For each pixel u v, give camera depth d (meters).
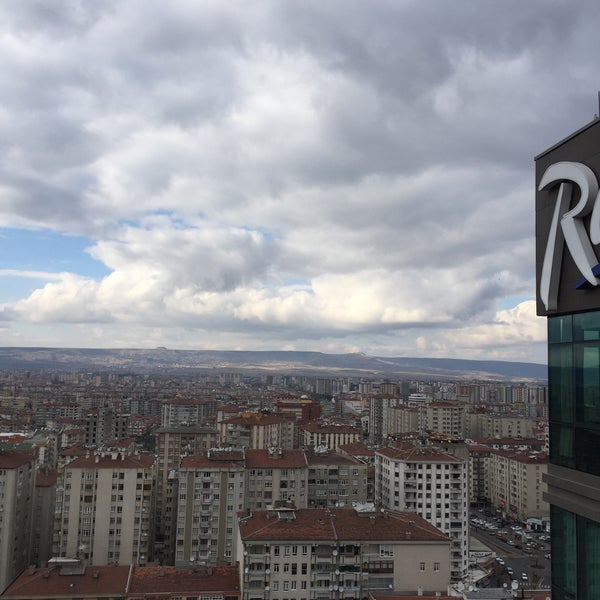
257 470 191.62
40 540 187.38
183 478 178.12
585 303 31.84
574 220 32.06
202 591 126.69
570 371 33.56
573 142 33.19
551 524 34.88
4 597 122.00
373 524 134.50
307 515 139.50
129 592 124.69
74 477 173.12
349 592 127.88
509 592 115.81
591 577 31.53
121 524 172.50
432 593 123.25
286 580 128.00
